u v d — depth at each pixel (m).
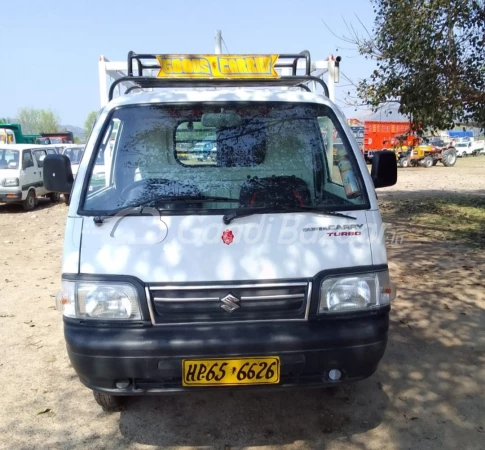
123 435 3.33
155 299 2.87
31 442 3.26
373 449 3.14
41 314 5.63
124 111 3.54
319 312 2.93
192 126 3.50
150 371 2.84
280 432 3.33
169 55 3.92
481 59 9.88
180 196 3.22
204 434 3.32
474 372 4.11
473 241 8.77
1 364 4.38
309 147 3.50
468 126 10.59
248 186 3.33
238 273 2.90
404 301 5.75
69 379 4.10
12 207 15.81
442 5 9.11
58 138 36.84
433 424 3.40
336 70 5.02
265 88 4.30
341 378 2.97
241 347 2.82
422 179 22.91
